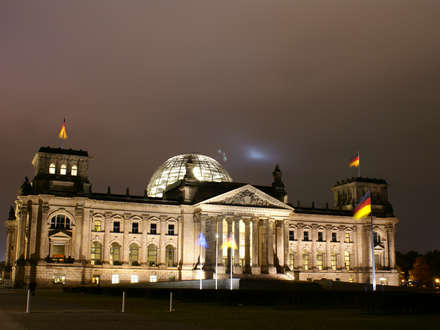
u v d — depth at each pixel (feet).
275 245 479.00
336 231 545.03
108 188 463.01
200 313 167.22
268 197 474.49
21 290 379.76
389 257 556.10
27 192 441.27
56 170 456.86
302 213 530.68
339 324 136.87
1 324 120.78
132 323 126.93
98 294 315.58
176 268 465.47
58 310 167.84
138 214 465.47
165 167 585.63
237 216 460.96
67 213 438.40
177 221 476.95
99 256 449.06
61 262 426.10
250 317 154.81
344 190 585.22
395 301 187.93
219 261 448.24
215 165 589.73
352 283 408.87
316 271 525.75
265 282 370.12
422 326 133.18
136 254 462.19
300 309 204.64
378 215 560.20
